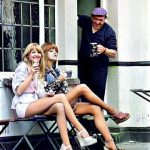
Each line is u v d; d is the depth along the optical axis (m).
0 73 9.82
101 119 9.31
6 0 9.98
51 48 9.52
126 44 11.80
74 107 9.38
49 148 10.18
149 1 11.90
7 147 9.71
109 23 11.82
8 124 9.17
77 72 10.77
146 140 11.77
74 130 9.58
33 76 9.02
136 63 11.84
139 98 11.78
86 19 10.79
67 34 10.66
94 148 10.05
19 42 10.15
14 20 10.09
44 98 8.89
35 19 10.37
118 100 11.73
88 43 10.62
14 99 9.08
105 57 10.55
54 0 10.68
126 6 11.80
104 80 10.59
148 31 11.90
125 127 11.80
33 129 10.06
